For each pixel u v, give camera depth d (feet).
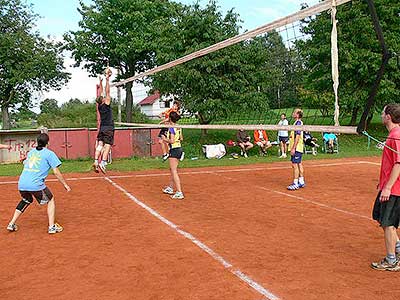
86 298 13.23
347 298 12.94
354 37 73.31
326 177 40.52
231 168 48.70
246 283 14.19
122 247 18.53
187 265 16.06
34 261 16.94
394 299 12.89
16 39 108.37
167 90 73.00
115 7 114.11
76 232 21.25
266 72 63.46
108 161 56.65
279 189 34.04
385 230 15.56
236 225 22.22
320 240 19.43
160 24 83.87
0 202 29.40
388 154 15.47
